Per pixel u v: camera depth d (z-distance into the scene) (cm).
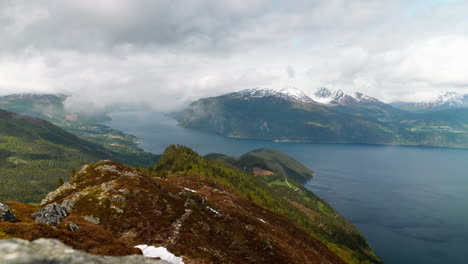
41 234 3581
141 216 7156
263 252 8244
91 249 3941
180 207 8844
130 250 4734
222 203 13275
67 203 7050
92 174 10106
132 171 10762
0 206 4600
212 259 5919
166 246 5825
